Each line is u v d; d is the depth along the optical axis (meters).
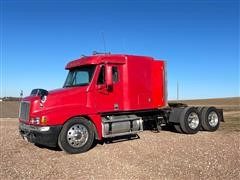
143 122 14.85
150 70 14.17
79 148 11.59
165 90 14.82
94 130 12.25
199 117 15.59
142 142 12.91
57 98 11.73
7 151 12.13
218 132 15.70
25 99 12.38
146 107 13.88
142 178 8.17
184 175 8.30
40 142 11.45
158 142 12.84
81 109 11.89
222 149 11.18
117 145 12.55
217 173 8.38
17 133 17.88
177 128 15.46
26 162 10.29
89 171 9.01
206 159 9.83
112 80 12.77
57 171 9.12
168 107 15.58
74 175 8.66
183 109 15.27
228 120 22.00
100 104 12.54
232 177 8.02
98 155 11.05
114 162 9.91
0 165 9.90
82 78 12.83
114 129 12.63
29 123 11.74
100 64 12.70
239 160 9.62
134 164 9.55
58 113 11.47
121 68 13.25
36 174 8.84
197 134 15.10
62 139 11.44
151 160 9.94
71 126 11.60
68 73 13.55
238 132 15.45
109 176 8.45
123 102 13.19
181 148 11.53
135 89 13.52
